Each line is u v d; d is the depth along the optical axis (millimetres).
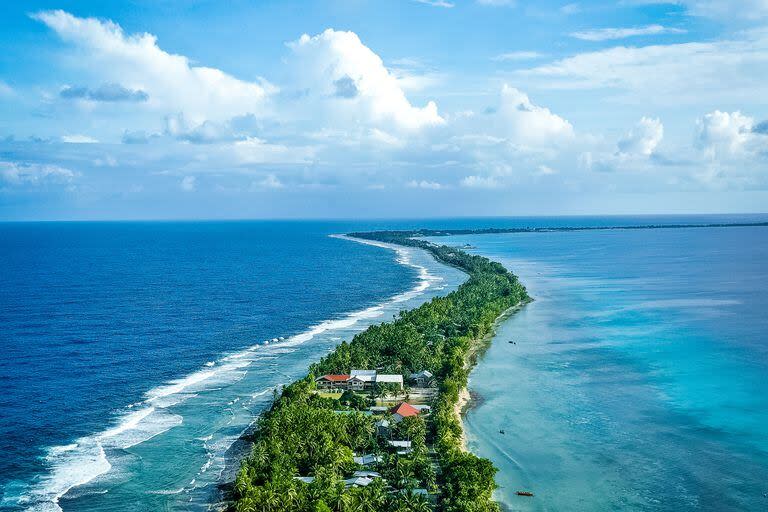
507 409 164500
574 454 137125
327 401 157500
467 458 118812
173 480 123188
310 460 122812
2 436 143000
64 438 142750
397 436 138625
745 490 120938
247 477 113250
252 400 169125
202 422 153000
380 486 108500
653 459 134875
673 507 114688
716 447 141125
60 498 115688
